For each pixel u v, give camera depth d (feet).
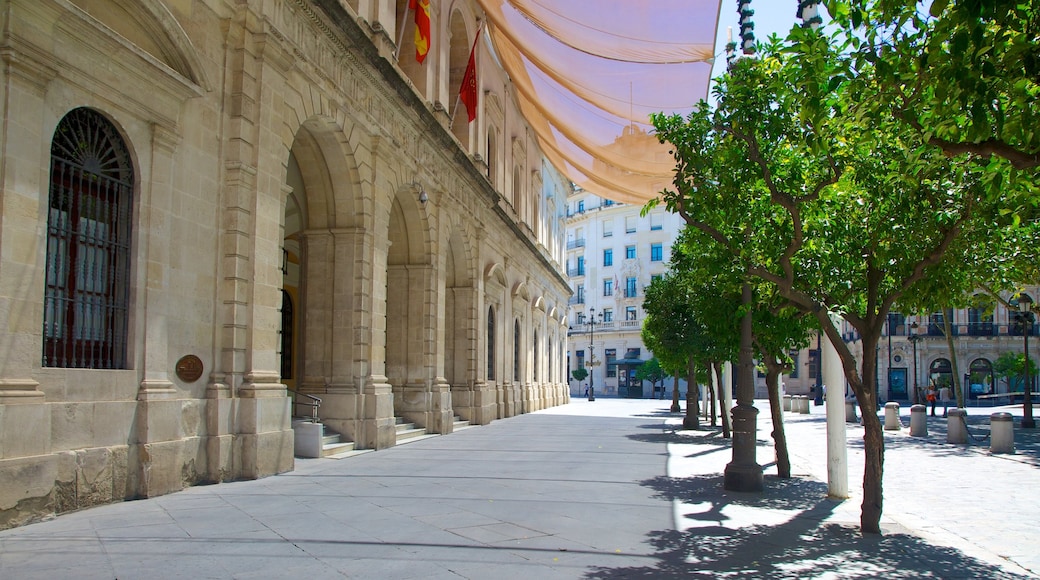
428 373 64.80
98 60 26.55
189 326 31.78
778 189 25.89
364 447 49.90
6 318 22.74
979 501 33.19
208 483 32.37
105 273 27.91
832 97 22.40
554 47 73.82
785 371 39.86
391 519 25.67
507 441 59.36
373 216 50.83
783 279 26.05
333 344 49.67
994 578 19.76
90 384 26.30
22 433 23.00
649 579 18.65
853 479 40.63
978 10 13.98
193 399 31.73
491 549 21.47
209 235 33.24
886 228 24.62
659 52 72.18
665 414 111.04
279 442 36.42
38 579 17.31
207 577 17.80
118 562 19.04
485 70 86.63
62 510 24.77
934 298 26.73
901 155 24.08
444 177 68.13
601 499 30.96
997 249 32.12
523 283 109.70
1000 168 17.70
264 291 35.99
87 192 27.20
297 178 52.08
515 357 108.78
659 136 29.32
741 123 24.75
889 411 78.33
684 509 28.89
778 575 19.39
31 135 23.80
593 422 87.71
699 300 42.04
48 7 23.98
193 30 32.32
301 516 25.80
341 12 43.16
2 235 22.65
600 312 242.37
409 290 65.10
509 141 103.24
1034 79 16.11
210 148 33.32
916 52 18.07
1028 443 63.05
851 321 26.66
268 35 35.94
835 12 18.39
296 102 39.91
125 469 27.66
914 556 21.83
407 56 63.57
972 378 169.27
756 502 30.86
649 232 229.66
